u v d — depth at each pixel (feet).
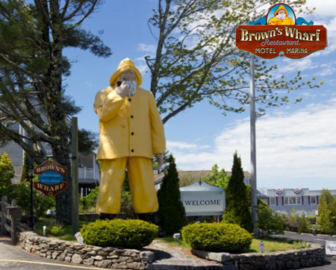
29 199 57.98
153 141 47.62
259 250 42.27
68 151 56.90
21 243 44.19
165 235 48.57
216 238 38.86
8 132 55.16
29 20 49.19
